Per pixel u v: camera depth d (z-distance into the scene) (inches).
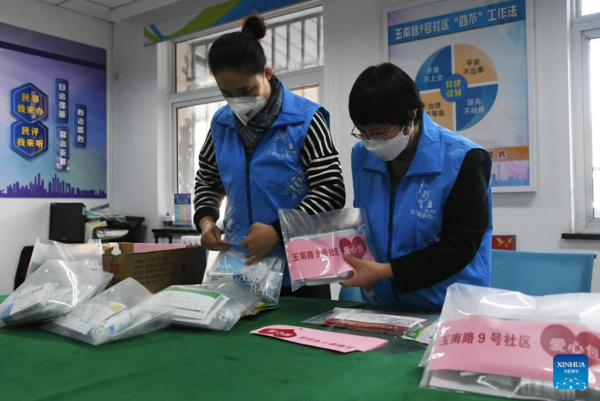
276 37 135.7
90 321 37.8
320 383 27.2
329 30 120.3
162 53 155.3
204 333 39.3
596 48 93.5
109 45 162.9
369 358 31.7
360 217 47.4
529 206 95.8
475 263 44.6
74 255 50.5
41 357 33.3
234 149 57.1
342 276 42.9
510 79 95.8
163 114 155.9
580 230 93.7
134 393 26.2
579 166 93.6
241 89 49.6
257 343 35.9
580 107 93.3
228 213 58.4
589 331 25.3
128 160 161.3
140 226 157.4
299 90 130.3
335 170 53.2
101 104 160.4
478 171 42.2
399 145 42.2
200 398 25.4
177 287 44.3
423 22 105.2
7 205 135.5
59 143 147.6
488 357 26.0
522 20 94.3
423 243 44.8
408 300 47.3
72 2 144.9
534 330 26.3
